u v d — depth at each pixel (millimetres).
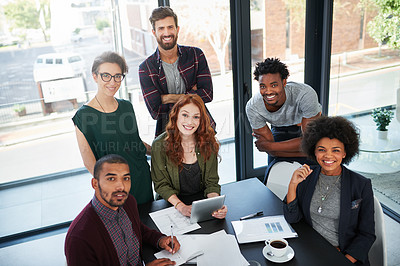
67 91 3309
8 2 2934
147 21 3385
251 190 2475
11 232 3410
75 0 3104
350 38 3500
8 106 3164
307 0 3781
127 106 2635
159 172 2463
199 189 2537
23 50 3076
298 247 1877
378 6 3184
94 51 3293
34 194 3498
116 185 1748
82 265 1699
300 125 3049
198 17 3504
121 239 1859
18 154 3336
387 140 3340
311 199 2084
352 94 3670
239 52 3709
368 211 1991
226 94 3852
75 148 3502
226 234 2006
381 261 2033
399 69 3078
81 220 1761
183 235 2027
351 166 3775
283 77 2730
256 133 3074
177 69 2949
